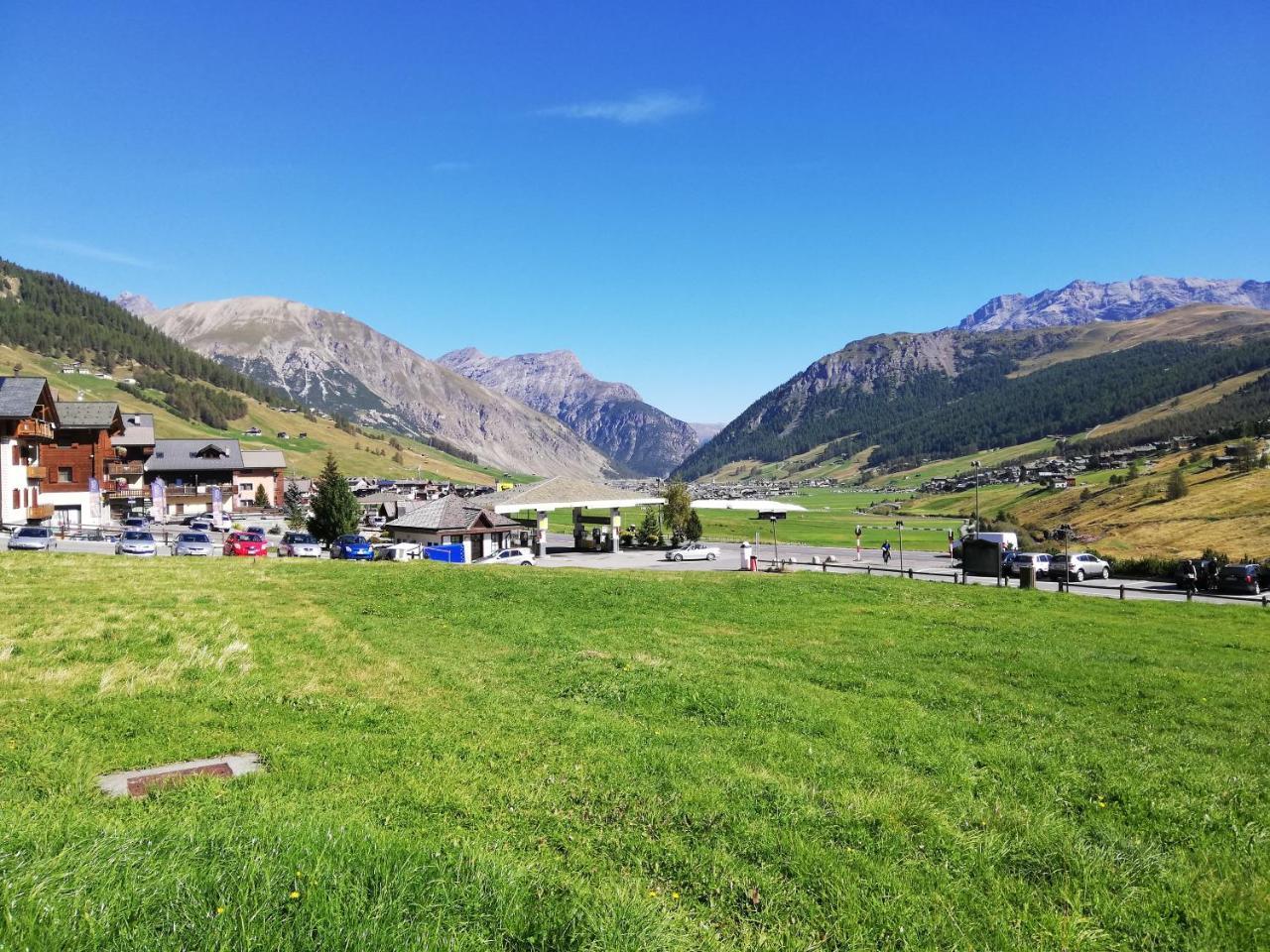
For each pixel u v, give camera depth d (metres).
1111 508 127.19
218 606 23.42
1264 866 7.83
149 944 4.76
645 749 11.35
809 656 19.89
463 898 5.80
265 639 19.08
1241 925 6.68
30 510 72.00
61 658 15.45
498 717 13.11
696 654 19.88
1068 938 6.37
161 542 65.19
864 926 6.51
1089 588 48.66
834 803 9.28
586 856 7.64
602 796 9.36
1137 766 11.15
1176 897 7.16
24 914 4.84
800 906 6.82
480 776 9.95
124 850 5.96
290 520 107.19
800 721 13.25
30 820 7.16
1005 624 27.16
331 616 24.05
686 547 73.31
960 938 6.32
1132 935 6.56
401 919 5.36
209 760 10.37
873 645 21.91
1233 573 46.09
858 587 36.66
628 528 111.31
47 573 28.38
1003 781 10.41
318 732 11.77
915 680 17.20
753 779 10.04
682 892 7.05
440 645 20.47
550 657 18.94
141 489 108.94
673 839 8.15
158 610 21.50
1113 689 16.66
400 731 11.98
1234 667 19.95
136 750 10.49
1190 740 12.85
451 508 69.19
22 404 69.62
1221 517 94.81
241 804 8.28
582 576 36.34
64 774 9.29
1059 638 24.28
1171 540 87.75
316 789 9.14
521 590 31.47
